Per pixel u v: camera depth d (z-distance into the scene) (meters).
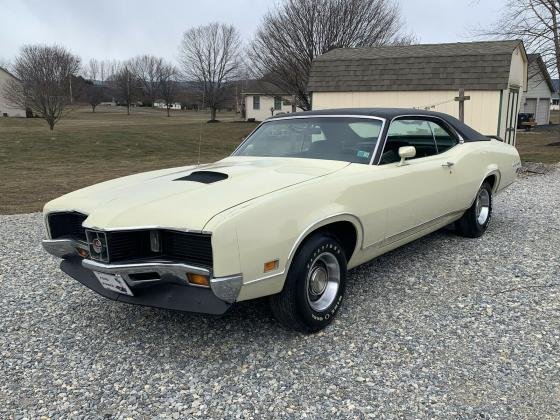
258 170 3.99
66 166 16.50
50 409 2.85
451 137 5.49
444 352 3.37
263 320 3.91
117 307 4.23
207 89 59.00
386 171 4.18
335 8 27.16
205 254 3.06
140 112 77.31
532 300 4.18
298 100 28.42
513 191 9.65
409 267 5.03
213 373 3.19
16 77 47.84
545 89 40.09
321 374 3.15
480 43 16.34
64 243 3.77
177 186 3.63
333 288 3.78
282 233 3.25
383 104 15.88
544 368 3.15
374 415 2.74
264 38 28.33
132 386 3.07
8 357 3.43
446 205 5.07
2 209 8.88
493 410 2.76
